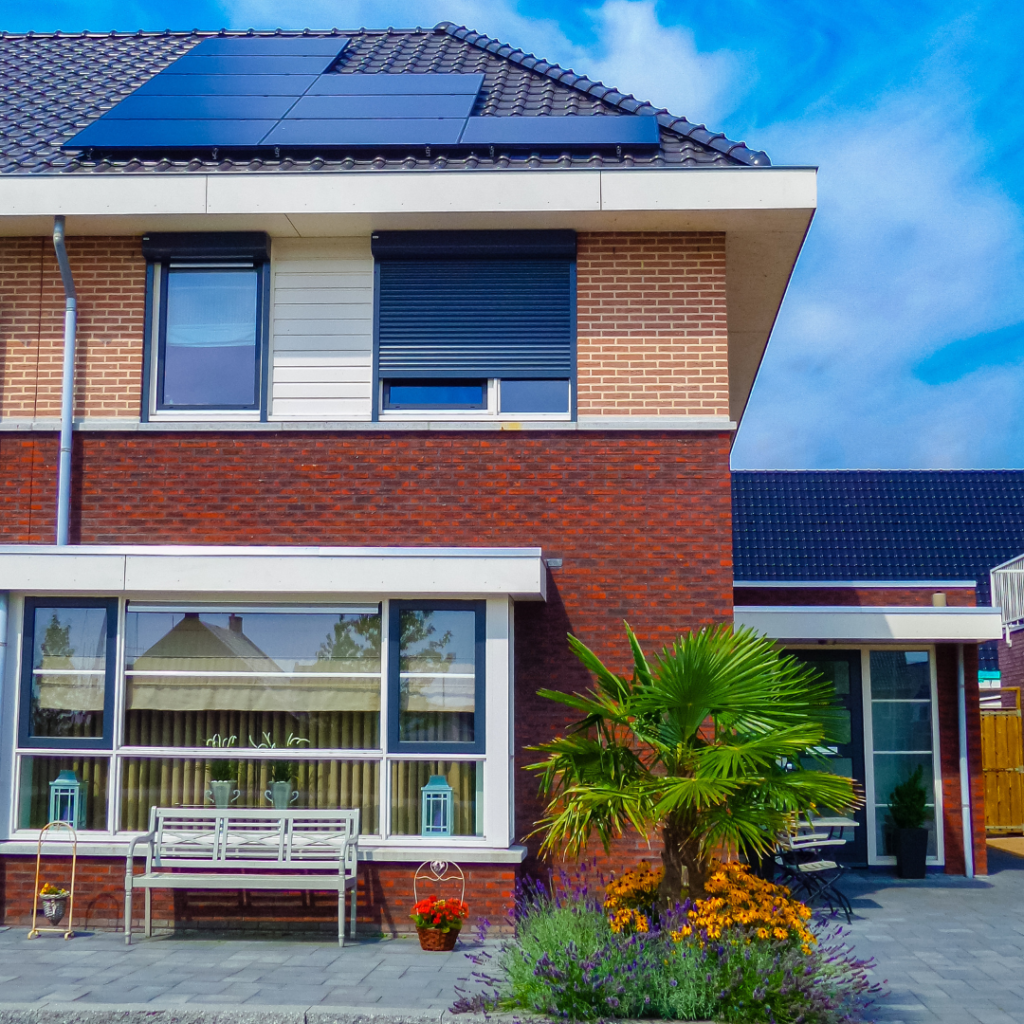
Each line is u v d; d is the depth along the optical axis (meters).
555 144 12.16
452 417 11.75
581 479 11.41
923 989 8.48
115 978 8.43
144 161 12.23
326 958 9.18
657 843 10.84
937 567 29.62
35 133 13.52
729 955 7.54
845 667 15.06
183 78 14.88
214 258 11.95
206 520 11.49
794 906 8.23
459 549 10.39
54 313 11.96
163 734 10.72
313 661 10.74
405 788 10.55
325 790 10.62
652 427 11.43
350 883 10.02
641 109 13.64
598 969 7.48
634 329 11.68
